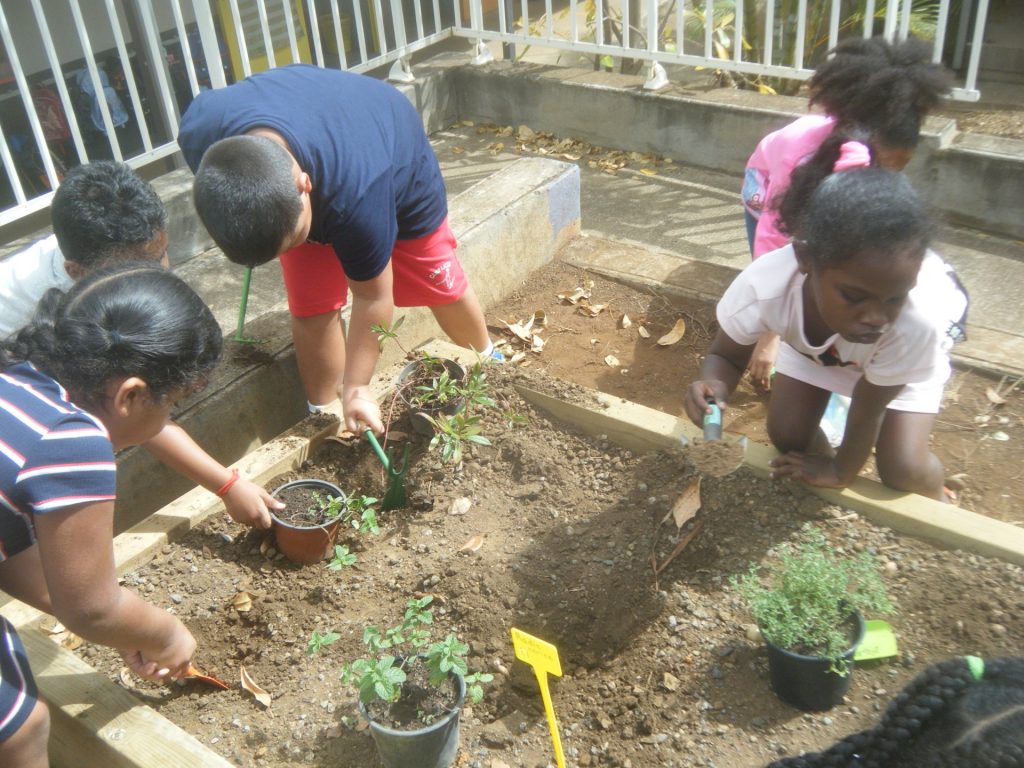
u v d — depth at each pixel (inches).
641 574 107.5
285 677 102.0
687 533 111.0
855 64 124.4
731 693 95.5
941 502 111.3
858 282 86.9
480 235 174.4
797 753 88.9
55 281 127.8
